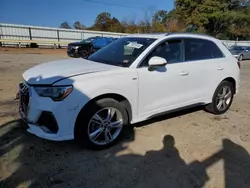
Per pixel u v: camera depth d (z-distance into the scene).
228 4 48.16
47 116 3.07
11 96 5.83
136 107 3.66
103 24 52.94
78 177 2.85
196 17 42.41
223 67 4.85
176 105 4.20
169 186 2.76
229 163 3.26
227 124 4.62
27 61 13.23
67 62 3.93
